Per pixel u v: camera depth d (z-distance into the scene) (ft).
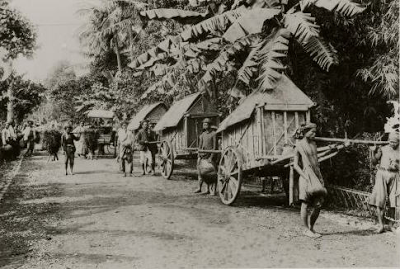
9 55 60.23
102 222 30.48
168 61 54.95
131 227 28.96
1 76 112.98
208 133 41.88
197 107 51.21
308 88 39.60
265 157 32.17
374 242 24.71
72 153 56.03
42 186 46.96
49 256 23.62
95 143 78.74
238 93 43.34
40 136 109.70
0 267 22.08
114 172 58.90
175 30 69.51
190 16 46.16
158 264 22.06
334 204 35.37
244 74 37.35
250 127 34.71
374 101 38.58
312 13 39.17
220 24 40.01
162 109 73.92
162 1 67.67
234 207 35.04
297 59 40.52
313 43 36.01
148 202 37.35
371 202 26.94
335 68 39.22
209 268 21.33
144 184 47.80
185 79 55.88
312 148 26.00
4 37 58.90
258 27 35.55
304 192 25.63
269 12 36.60
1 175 55.83
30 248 24.97
